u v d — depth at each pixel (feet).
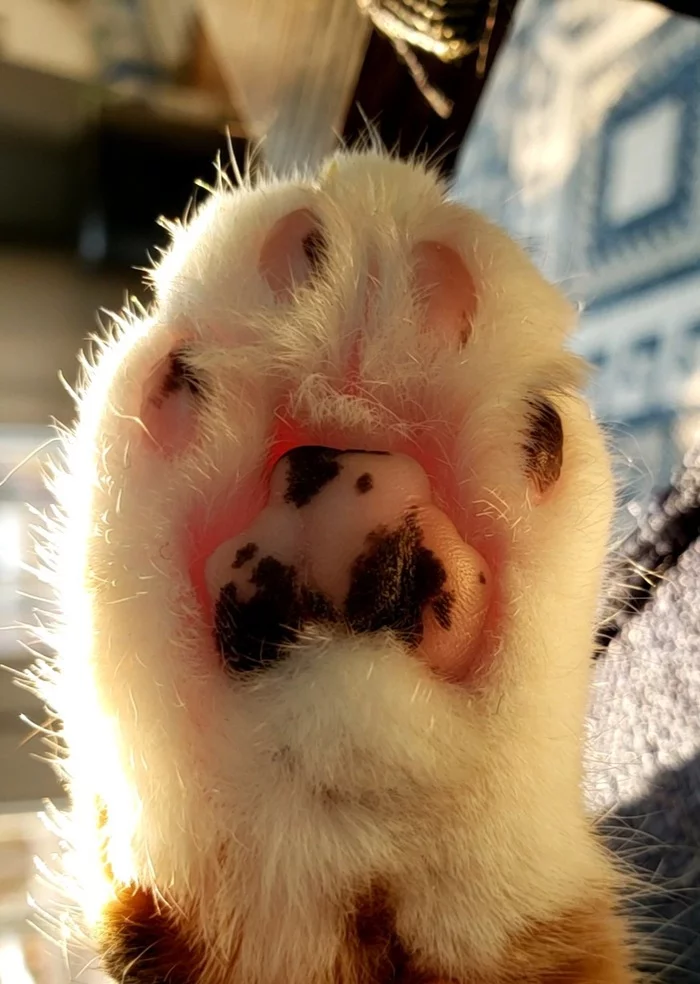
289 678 0.15
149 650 0.16
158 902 0.18
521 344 0.18
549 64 0.77
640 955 0.24
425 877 0.18
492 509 0.17
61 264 0.84
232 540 0.16
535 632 0.17
